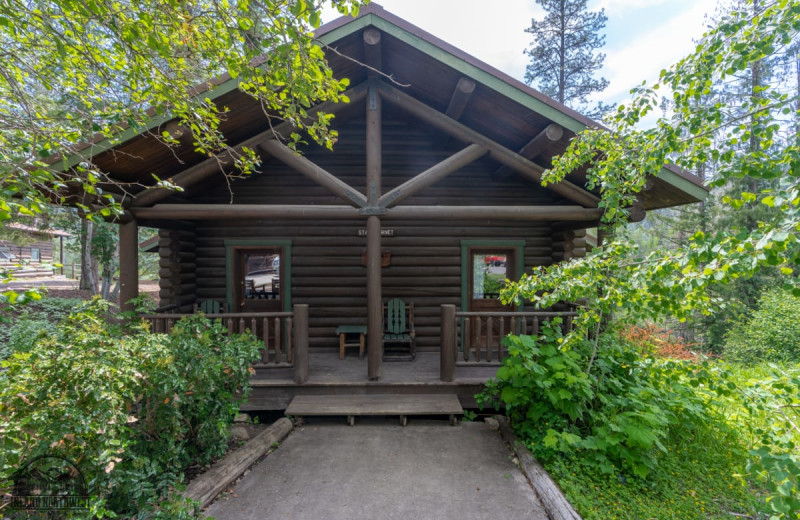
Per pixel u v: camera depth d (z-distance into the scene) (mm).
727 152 2605
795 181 1923
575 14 19953
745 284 11781
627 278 2934
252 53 2695
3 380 2248
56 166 3934
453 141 6746
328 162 7098
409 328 7141
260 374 5445
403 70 5203
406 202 7215
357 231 7184
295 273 7184
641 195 4953
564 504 3002
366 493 3330
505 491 3377
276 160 7043
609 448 3588
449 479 3553
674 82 3018
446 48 4547
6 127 2604
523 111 4922
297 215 5168
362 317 7195
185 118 3459
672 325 10805
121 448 2406
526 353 4059
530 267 7344
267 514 3047
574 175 5695
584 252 6664
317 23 2410
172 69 3020
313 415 4668
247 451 3828
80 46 2816
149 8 2629
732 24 2484
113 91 3064
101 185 4547
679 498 3223
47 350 2383
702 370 2939
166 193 5062
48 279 18203
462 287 7285
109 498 2580
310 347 7137
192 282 7133
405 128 7254
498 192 7273
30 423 2137
